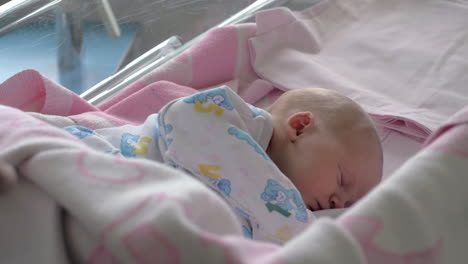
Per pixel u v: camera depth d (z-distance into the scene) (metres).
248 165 0.86
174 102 0.91
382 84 1.33
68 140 0.61
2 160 0.54
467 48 1.41
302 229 0.84
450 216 0.54
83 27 1.35
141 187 0.53
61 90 1.06
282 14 1.45
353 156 0.96
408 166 0.56
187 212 0.49
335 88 1.31
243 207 0.84
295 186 0.96
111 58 1.33
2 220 0.52
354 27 1.53
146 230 0.46
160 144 0.89
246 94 1.34
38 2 1.35
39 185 0.53
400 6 1.59
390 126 1.23
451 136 0.59
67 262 0.51
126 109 1.14
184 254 0.46
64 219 0.53
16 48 1.26
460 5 1.56
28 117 0.66
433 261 0.51
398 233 0.50
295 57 1.41
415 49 1.42
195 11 1.50
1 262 0.51
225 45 1.36
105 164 0.55
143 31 1.41
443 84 1.31
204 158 0.86
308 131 0.98
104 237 0.47
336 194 0.96
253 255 0.47
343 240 0.46
